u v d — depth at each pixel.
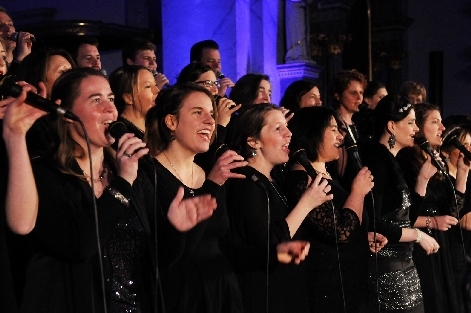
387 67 14.00
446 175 4.60
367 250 3.61
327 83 11.48
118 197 2.52
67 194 2.52
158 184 2.96
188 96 3.10
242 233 3.24
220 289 3.00
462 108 14.30
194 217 2.69
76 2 9.45
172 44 7.71
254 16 8.12
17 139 2.29
